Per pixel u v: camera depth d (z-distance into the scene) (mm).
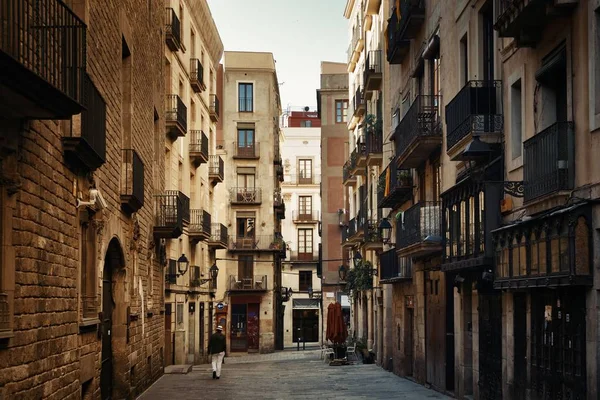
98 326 13641
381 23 34281
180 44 30062
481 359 16578
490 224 14641
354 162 41031
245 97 57375
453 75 19047
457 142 16109
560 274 10945
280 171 61250
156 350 23078
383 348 32219
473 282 17156
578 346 11094
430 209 20641
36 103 7930
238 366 34875
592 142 10703
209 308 41594
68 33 9594
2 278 8484
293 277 72312
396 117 28484
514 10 12195
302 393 20188
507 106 14711
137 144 18594
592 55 10664
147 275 20922
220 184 55688
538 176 12156
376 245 33188
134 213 18141
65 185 11078
